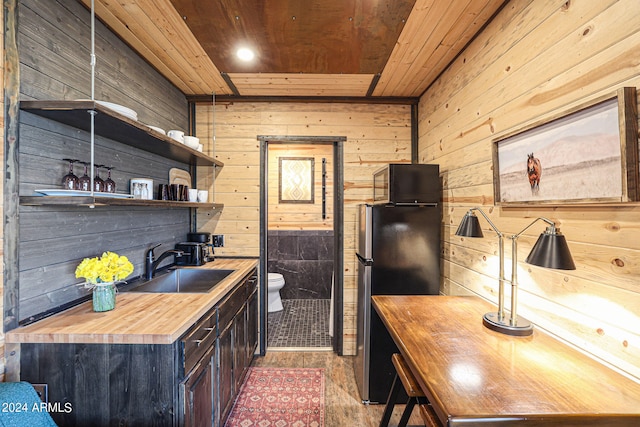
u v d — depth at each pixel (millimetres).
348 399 2221
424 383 922
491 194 1665
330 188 4520
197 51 2014
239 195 2859
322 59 2111
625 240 926
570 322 1146
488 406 804
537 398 837
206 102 2822
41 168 1323
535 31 1321
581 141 1046
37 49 1302
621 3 936
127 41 1891
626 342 932
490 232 1679
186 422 1289
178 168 2576
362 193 2863
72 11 1493
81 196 1235
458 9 1575
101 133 1615
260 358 2801
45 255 1342
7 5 1174
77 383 1235
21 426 951
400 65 2203
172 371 1250
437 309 1585
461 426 754
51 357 1223
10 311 1190
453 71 2137
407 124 2881
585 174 1030
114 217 1789
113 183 1626
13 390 978
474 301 1720
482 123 1759
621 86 935
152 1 1524
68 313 1398
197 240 2674
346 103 2869
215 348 1675
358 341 2416
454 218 2137
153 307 1479
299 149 4516
